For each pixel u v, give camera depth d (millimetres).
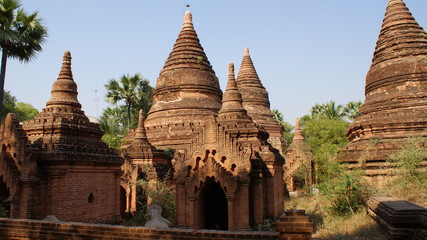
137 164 25719
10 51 25938
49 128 17766
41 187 16375
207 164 15781
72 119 18875
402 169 18250
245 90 42781
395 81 23719
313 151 36031
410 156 18297
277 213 18062
